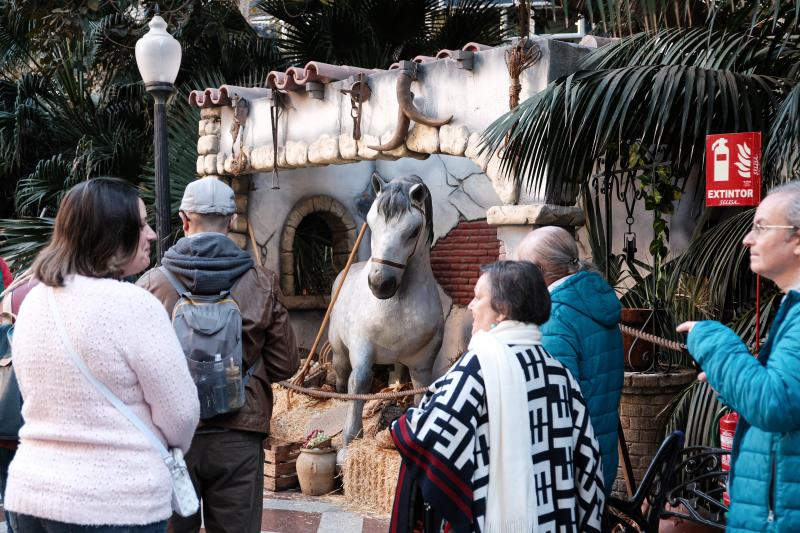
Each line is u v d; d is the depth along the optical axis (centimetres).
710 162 351
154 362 216
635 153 459
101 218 220
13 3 1004
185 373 224
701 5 491
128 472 211
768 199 227
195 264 299
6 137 1099
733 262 434
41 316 215
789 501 212
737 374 211
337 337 670
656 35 470
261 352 312
